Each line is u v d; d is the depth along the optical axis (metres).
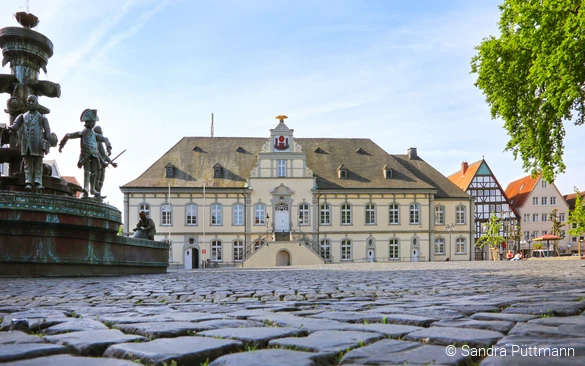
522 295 6.88
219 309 5.74
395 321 4.32
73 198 14.77
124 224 52.19
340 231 54.50
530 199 85.44
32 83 16.31
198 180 53.75
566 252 85.50
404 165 60.41
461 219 57.53
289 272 20.30
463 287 8.98
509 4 26.09
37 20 16.86
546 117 25.27
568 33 19.92
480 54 26.61
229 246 53.34
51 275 14.76
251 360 2.76
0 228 13.92
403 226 55.25
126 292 9.00
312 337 3.46
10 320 4.81
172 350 3.02
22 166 15.83
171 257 52.62
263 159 54.28
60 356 3.06
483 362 2.60
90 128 16.73
